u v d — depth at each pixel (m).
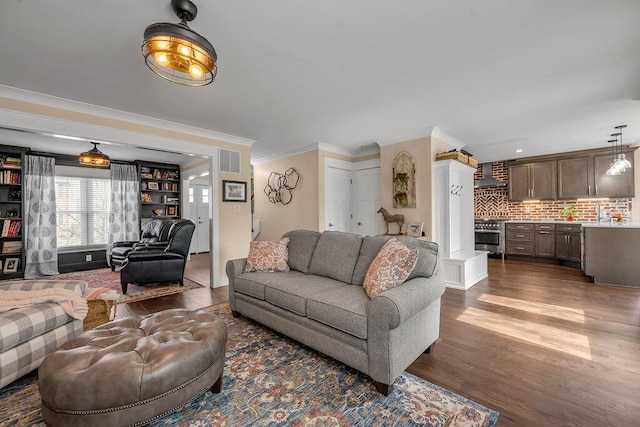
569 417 1.47
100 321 2.26
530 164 6.00
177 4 1.53
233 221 4.39
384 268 1.98
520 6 1.64
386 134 4.28
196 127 3.87
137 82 2.52
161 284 4.30
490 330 2.55
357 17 1.72
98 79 2.45
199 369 1.46
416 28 1.83
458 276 3.86
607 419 1.46
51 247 5.18
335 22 1.76
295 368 1.97
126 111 3.24
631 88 2.73
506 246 6.14
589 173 5.36
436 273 2.18
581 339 2.35
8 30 1.78
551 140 4.68
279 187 5.60
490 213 6.70
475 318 2.83
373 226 5.28
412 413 1.52
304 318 2.13
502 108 3.23
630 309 3.04
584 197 5.40
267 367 1.99
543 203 6.08
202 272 5.20
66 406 1.19
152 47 1.51
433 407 1.56
